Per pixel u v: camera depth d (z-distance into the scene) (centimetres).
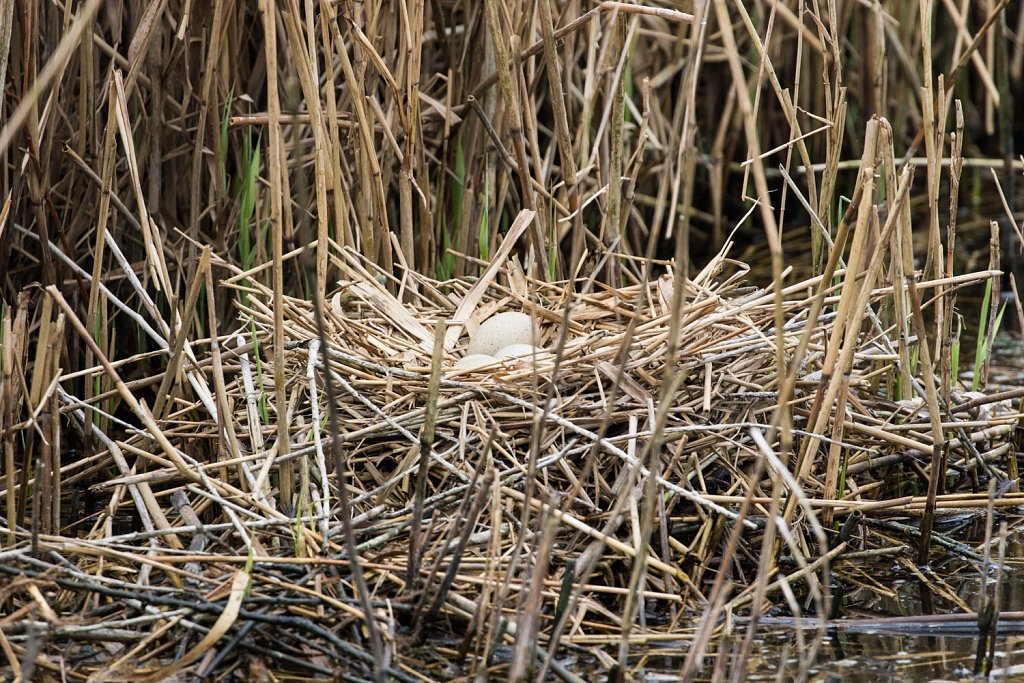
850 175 1063
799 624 334
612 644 368
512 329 496
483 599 350
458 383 438
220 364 441
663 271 847
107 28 613
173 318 483
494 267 524
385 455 439
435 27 608
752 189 999
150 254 486
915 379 504
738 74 289
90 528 442
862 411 477
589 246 630
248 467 422
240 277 504
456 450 431
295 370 480
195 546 391
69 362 550
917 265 844
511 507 411
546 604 380
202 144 575
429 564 381
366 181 556
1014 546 444
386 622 354
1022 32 1191
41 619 363
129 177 602
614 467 438
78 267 528
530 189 541
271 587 364
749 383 453
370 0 543
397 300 521
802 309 533
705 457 448
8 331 397
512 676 304
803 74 984
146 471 458
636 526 383
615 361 455
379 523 397
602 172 639
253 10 646
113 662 350
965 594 407
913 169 385
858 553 429
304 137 630
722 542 422
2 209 489
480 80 596
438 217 605
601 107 766
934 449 421
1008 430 488
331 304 504
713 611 317
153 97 581
